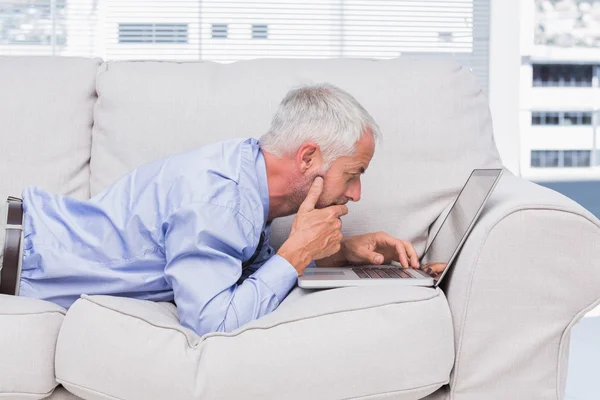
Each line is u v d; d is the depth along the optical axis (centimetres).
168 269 129
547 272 124
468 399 124
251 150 139
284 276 132
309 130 135
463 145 173
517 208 124
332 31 307
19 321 118
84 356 115
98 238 142
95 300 121
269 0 304
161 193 137
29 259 142
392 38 308
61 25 301
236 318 124
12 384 115
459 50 308
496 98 305
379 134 142
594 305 125
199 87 176
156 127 173
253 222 135
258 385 111
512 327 124
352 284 132
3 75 179
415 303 121
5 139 173
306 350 113
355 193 142
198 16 304
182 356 112
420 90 175
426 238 170
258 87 175
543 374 125
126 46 304
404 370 116
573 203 126
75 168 176
